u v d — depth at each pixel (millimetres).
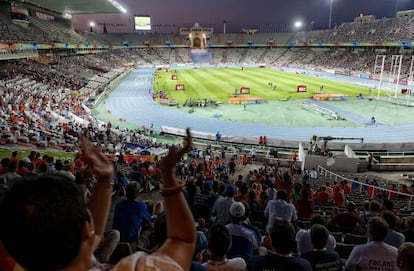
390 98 53219
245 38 141625
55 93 49938
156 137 37438
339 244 7176
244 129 39188
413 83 64875
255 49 138125
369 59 92562
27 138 23922
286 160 28484
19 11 66188
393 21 97938
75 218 1225
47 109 39562
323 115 44219
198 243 5156
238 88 64562
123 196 11352
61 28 89438
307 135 36594
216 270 3963
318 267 4523
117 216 6094
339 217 9141
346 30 114062
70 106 45719
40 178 1263
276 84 70062
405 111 46031
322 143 31109
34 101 40875
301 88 60250
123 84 72688
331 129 38469
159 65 115188
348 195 17188
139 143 31438
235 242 5578
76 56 90250
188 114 46344
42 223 1156
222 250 3947
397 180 24953
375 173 26641
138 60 116625
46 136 26578
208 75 85938
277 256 3893
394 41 86625
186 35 138750
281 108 48531
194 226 1751
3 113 30438
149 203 9219
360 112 45719
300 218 10375
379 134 36375
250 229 6051
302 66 108125
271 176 18906
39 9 80562
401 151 30812
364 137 35438
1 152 20016
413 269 2998
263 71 96125
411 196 15750
